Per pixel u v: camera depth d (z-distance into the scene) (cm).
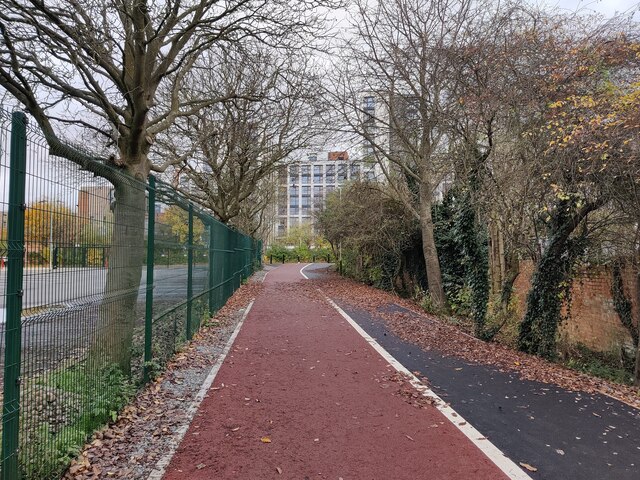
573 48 868
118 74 666
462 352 857
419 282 2006
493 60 982
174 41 740
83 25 595
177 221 746
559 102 753
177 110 845
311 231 7125
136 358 540
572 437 450
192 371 659
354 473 362
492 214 1016
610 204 830
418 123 1498
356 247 2333
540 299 945
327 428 456
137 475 350
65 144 333
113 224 445
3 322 269
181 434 432
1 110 257
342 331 1046
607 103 759
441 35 1268
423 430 457
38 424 311
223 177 1900
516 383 648
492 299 1214
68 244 347
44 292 311
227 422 466
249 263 2998
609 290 1051
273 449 404
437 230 1652
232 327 1064
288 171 2245
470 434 450
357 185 2033
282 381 626
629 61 839
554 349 944
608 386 677
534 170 859
